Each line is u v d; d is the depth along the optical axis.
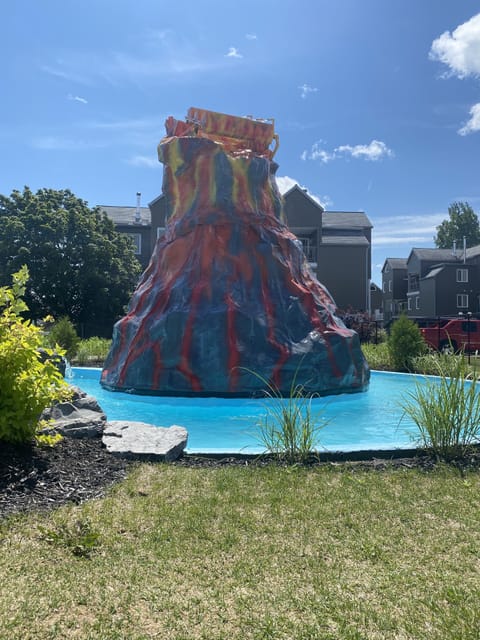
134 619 3.21
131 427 7.62
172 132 16.45
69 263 36.34
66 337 22.31
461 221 90.88
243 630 3.12
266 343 13.08
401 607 3.36
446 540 4.39
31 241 36.03
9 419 6.03
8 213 37.72
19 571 3.73
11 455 6.04
